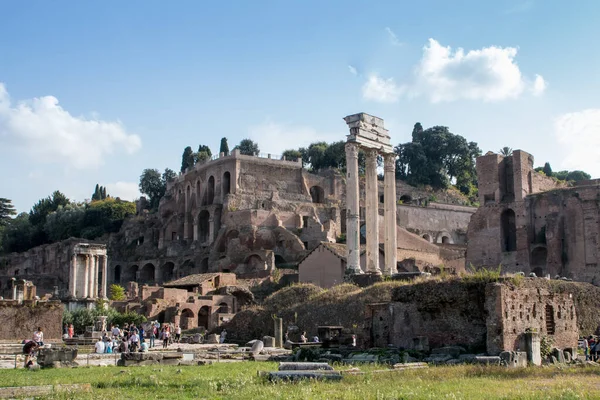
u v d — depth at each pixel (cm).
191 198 15462
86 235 17812
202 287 9594
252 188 14425
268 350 4791
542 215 10044
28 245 18950
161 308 8838
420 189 17300
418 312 3784
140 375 3017
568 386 2402
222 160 14600
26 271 16788
